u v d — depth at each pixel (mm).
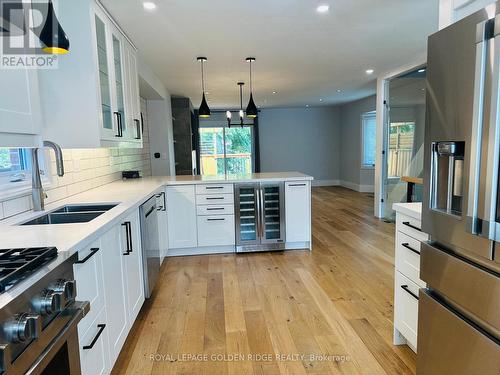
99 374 1534
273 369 1852
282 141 10008
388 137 5523
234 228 3873
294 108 9914
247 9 2746
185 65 4434
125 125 3070
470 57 1193
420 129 4918
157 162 5945
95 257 1522
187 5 2629
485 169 1137
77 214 2072
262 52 3965
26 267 983
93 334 1467
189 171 7246
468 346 1268
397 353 1972
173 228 3795
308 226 3945
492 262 1169
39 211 2031
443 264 1422
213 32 3236
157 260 3041
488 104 1116
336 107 10023
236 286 2971
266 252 3939
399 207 1915
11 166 2053
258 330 2246
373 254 3773
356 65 4773
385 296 2717
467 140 1222
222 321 2371
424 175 1537
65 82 2268
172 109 7176
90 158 3041
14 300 836
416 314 1787
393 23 3160
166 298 2758
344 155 9836
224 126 9805
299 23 3088
